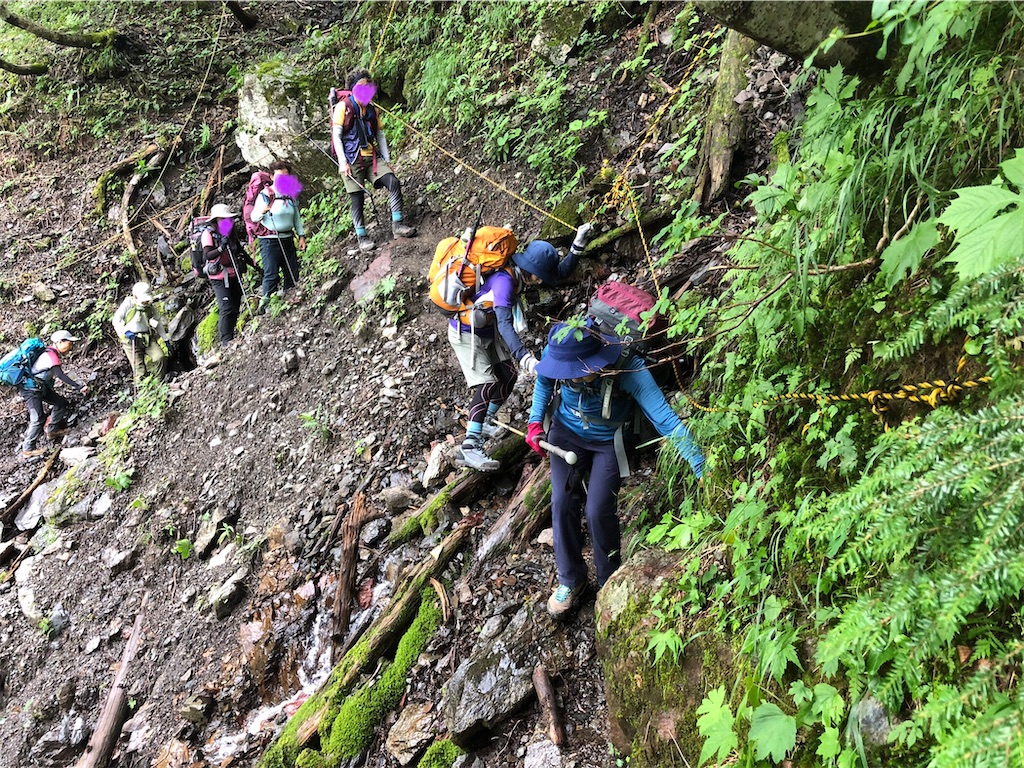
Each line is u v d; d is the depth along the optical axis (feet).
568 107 19.01
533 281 15.99
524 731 10.05
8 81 34.40
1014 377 4.85
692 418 9.76
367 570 13.85
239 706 13.61
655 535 8.98
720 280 11.66
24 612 17.49
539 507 12.75
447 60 23.72
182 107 33.83
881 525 4.65
